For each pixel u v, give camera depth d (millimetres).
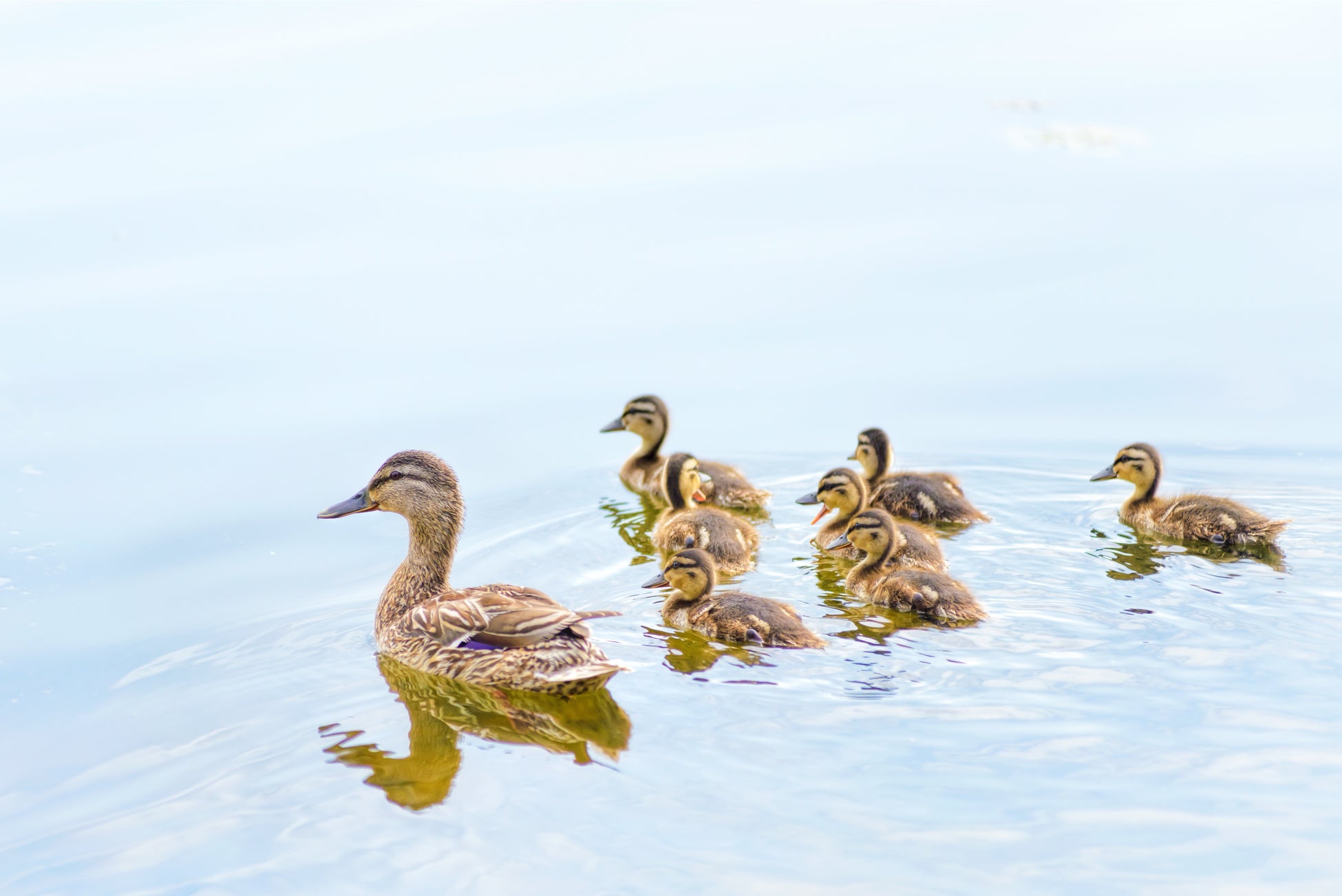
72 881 8477
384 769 9695
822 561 14688
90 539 14930
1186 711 10156
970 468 17422
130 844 8852
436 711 10727
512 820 8836
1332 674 10805
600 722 10180
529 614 10766
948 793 8992
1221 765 9305
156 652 12211
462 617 11164
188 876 8453
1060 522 15570
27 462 16672
